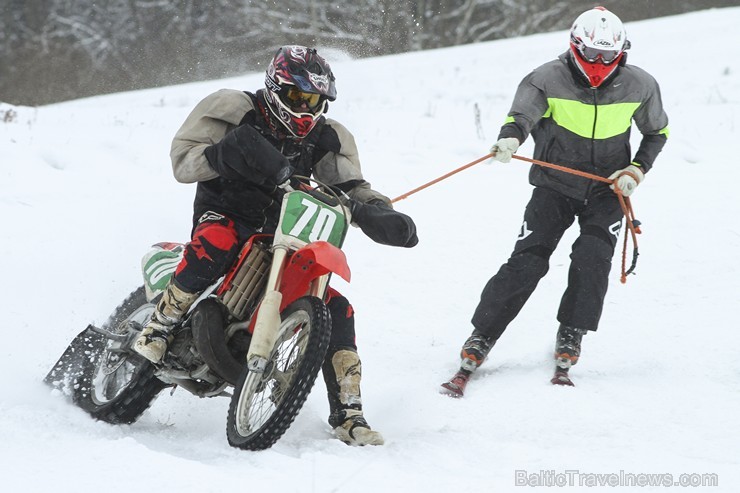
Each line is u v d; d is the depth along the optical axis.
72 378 11.80
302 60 10.25
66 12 85.38
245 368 9.84
